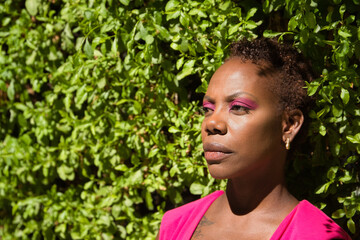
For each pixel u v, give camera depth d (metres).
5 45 2.90
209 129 1.38
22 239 2.81
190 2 1.99
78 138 2.52
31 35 2.64
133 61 2.19
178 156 2.23
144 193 2.35
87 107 2.46
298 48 1.80
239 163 1.36
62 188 2.79
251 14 1.88
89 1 2.32
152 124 2.27
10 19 2.71
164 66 2.18
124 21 2.18
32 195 2.78
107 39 2.25
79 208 2.52
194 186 2.10
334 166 1.85
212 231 1.45
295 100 1.42
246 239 1.38
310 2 1.73
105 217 2.44
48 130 2.61
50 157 2.62
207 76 1.98
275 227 1.37
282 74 1.41
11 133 2.91
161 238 1.55
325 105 1.76
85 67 2.29
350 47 1.74
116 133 2.31
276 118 1.38
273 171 1.41
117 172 2.50
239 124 1.35
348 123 1.80
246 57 1.42
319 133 1.87
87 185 2.48
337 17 1.82
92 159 2.53
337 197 1.94
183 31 1.99
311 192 2.01
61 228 2.54
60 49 2.65
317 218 1.36
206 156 1.40
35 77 2.64
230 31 1.87
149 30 2.06
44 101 2.73
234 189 1.43
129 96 2.37
